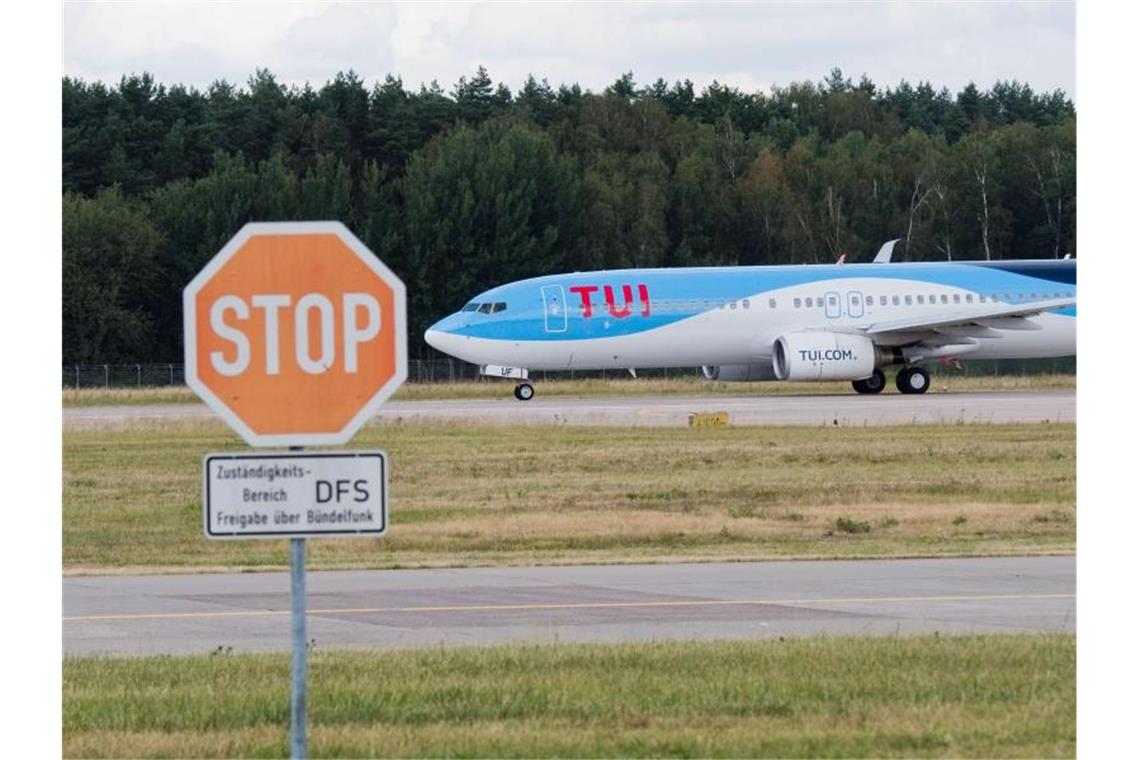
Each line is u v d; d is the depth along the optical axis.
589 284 194.62
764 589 64.69
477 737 37.25
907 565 72.38
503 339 191.38
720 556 76.81
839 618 56.50
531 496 104.81
